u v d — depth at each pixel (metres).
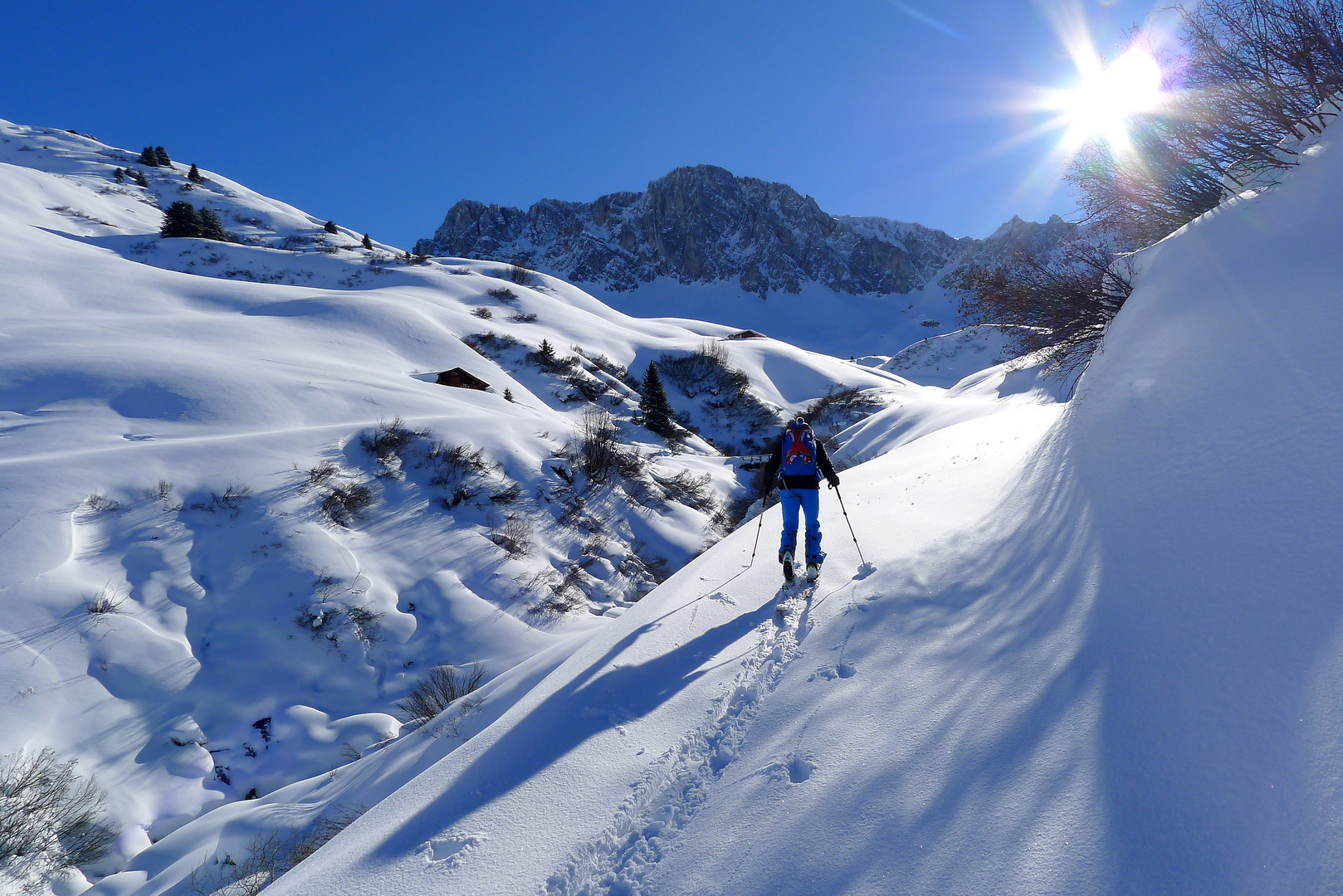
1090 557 3.50
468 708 8.24
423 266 112.19
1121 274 10.48
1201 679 2.20
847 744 2.60
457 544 25.58
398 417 32.16
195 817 14.05
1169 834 1.67
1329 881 1.39
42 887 11.08
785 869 2.03
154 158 163.00
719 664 3.76
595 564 28.22
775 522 6.88
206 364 33.53
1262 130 9.12
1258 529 2.84
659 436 60.78
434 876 2.55
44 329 39.19
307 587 20.67
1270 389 3.84
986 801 2.03
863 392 90.25
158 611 18.45
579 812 2.72
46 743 13.91
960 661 3.01
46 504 19.89
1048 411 9.84
